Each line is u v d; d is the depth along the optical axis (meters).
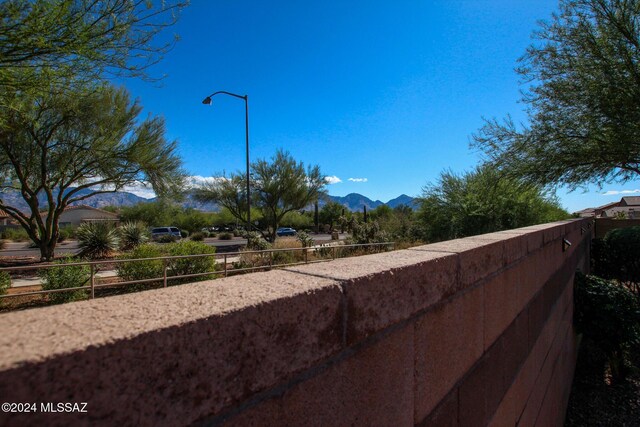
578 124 9.73
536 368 2.89
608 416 4.63
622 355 5.50
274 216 31.94
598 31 8.97
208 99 19.22
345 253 16.72
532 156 10.86
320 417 0.89
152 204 50.56
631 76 8.48
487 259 1.88
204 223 53.97
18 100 6.38
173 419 0.62
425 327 1.32
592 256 9.82
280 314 0.80
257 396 0.75
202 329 0.66
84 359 0.52
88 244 16.62
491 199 15.02
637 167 9.72
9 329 0.58
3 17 4.62
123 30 5.28
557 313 3.97
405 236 19.92
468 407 1.63
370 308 1.06
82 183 17.66
